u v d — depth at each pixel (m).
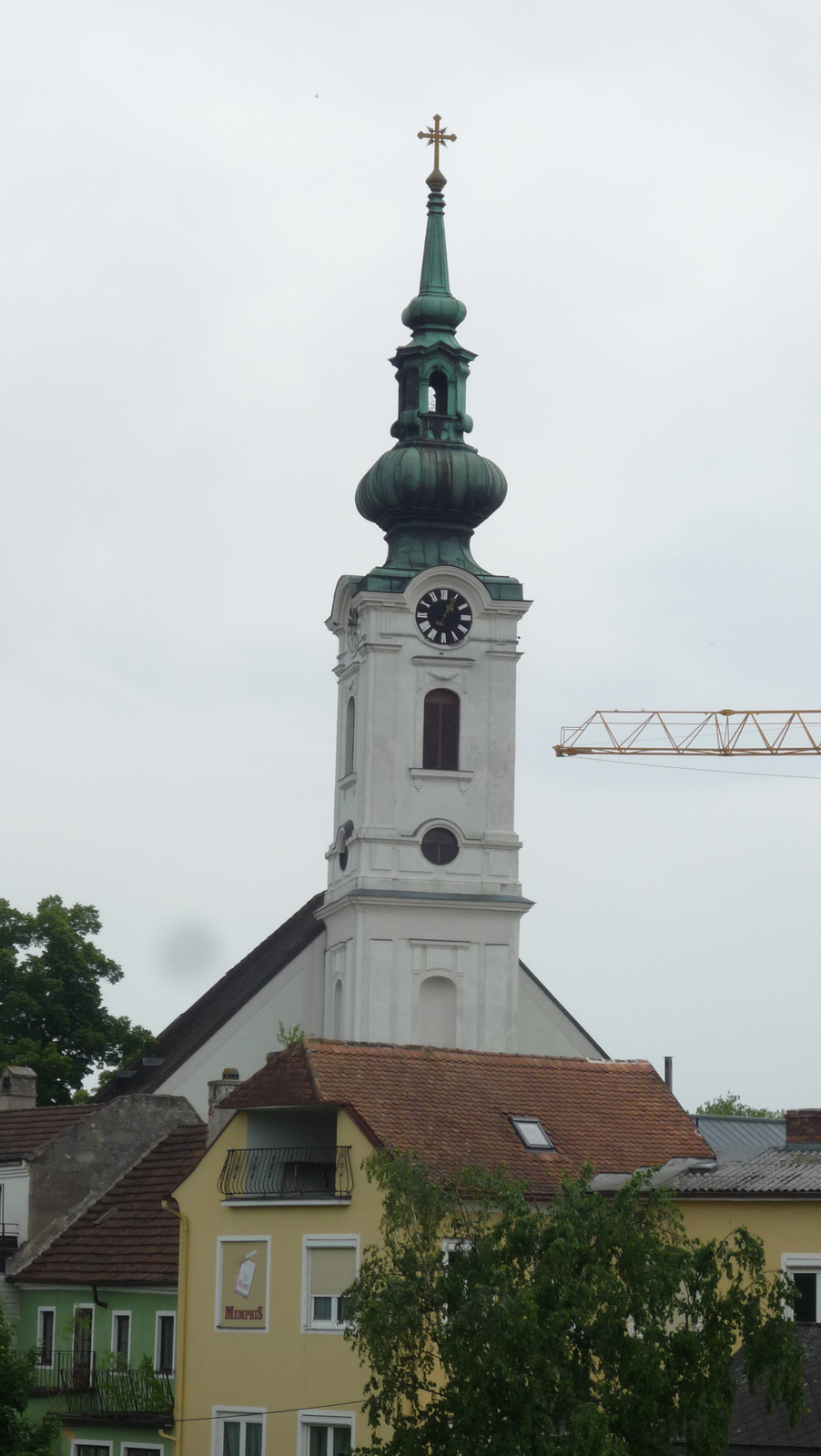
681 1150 71.12
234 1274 70.19
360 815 123.00
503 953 122.50
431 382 128.38
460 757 123.56
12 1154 85.19
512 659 124.38
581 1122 70.75
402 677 123.44
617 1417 49.69
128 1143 86.50
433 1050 71.19
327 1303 67.19
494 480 126.06
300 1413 67.19
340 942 123.25
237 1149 70.81
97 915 122.19
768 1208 62.69
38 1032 118.62
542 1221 51.88
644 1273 50.53
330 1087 68.38
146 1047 121.31
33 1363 64.25
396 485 125.62
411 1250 52.53
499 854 123.19
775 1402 54.94
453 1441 50.34
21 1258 83.19
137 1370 74.69
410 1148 66.12
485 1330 49.88
